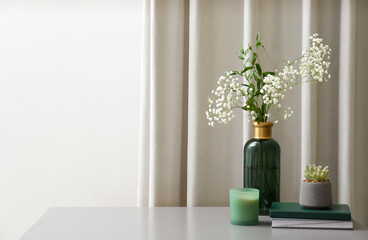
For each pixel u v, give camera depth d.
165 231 1.35
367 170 1.99
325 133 1.97
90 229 1.36
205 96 1.92
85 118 2.10
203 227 1.41
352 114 1.91
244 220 1.43
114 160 2.10
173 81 1.89
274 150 1.55
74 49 2.10
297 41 1.98
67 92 2.09
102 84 2.10
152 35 1.88
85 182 2.10
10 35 2.09
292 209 1.42
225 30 1.96
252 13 1.91
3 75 2.08
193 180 1.89
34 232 1.32
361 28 2.00
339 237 1.30
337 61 1.98
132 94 2.10
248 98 1.64
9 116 2.08
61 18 2.10
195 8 1.90
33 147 2.08
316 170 1.48
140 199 1.91
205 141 1.92
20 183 2.08
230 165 1.94
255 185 1.55
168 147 1.88
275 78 1.49
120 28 2.11
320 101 1.98
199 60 1.90
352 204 1.89
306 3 1.92
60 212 1.58
